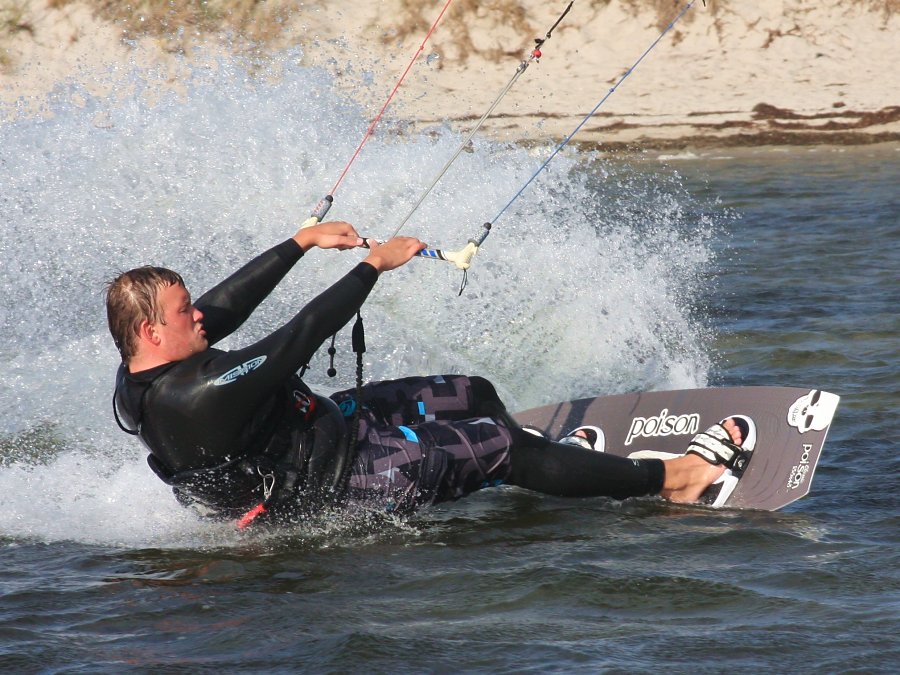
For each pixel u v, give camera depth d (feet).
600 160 168.25
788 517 47.06
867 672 33.30
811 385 66.23
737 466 49.29
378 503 45.16
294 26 192.85
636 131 181.06
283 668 34.63
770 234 114.42
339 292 42.78
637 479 48.39
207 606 39.29
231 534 46.14
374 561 43.14
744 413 50.96
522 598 39.40
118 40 187.52
